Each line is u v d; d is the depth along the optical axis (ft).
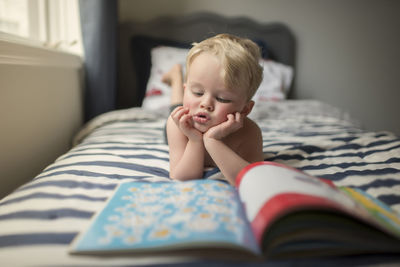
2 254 1.39
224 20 7.98
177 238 1.38
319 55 8.80
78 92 5.53
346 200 1.61
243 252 1.39
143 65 7.40
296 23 8.55
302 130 4.50
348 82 9.00
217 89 2.16
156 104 6.31
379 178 2.41
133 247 1.34
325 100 9.08
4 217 1.72
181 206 1.73
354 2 8.55
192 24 7.84
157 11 7.91
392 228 1.46
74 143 4.83
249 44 2.39
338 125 4.94
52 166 2.71
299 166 2.83
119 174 2.53
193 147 2.43
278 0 8.36
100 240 1.40
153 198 1.86
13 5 4.54
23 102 3.51
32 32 4.98
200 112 2.24
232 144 2.62
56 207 1.84
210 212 1.64
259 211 1.52
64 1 5.46
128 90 7.88
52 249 1.43
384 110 9.21
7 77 3.17
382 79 9.02
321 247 1.41
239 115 2.23
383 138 3.61
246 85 2.21
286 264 1.36
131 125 4.68
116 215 1.62
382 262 1.41
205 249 1.41
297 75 8.86
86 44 5.50
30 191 2.06
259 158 2.74
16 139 3.36
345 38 8.74
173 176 2.50
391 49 8.86
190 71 2.25
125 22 7.66
